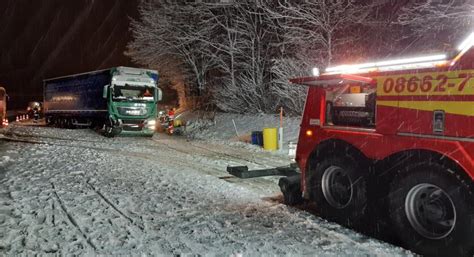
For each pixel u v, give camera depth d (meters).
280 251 5.24
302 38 20.89
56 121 33.34
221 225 6.26
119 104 22.16
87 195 7.79
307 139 7.29
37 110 45.66
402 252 5.41
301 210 7.49
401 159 5.62
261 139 18.16
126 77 22.44
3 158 11.56
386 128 5.81
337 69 6.82
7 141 18.44
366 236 6.03
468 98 4.86
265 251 5.22
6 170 9.92
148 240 5.47
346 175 6.48
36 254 4.84
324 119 6.98
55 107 33.12
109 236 5.56
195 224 6.25
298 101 21.73
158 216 6.60
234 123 22.89
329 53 20.05
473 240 4.81
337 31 21.00
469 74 4.86
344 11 20.06
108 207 7.01
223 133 22.52
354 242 5.72
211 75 30.94
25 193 7.67
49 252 4.93
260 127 21.39
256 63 25.80
